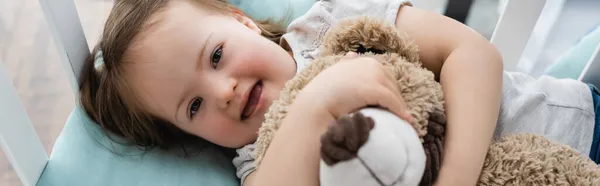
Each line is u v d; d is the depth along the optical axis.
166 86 0.67
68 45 0.69
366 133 0.40
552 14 1.01
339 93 0.50
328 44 0.64
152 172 0.71
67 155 0.70
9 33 1.40
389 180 0.41
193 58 0.66
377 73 0.51
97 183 0.68
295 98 0.55
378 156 0.40
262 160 0.54
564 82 0.78
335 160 0.40
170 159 0.74
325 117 0.50
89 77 0.77
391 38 0.61
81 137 0.72
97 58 0.78
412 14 0.76
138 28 0.69
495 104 0.62
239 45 0.68
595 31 0.94
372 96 0.48
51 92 1.24
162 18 0.69
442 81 0.65
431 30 0.72
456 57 0.67
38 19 1.43
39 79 1.27
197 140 0.79
